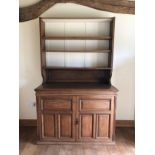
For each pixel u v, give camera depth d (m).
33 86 3.36
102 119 2.67
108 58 3.23
